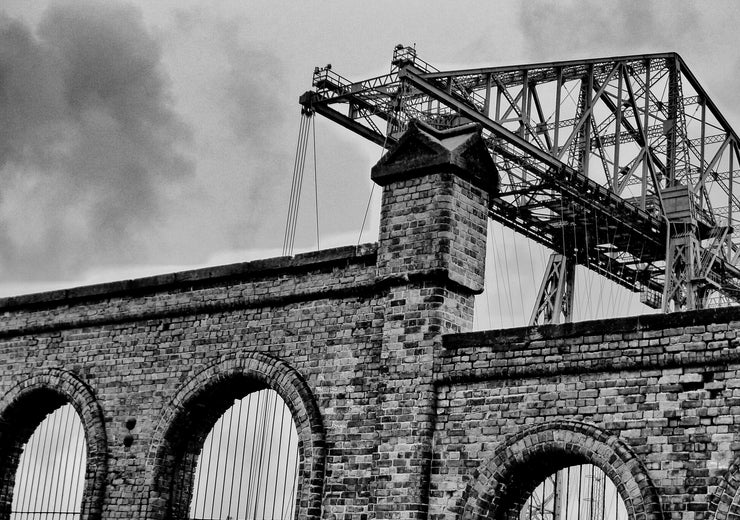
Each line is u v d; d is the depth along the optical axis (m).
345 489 15.45
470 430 14.55
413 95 27.30
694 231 31.97
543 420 14.01
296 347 16.75
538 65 30.31
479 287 15.80
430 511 14.55
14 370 20.25
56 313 19.98
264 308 17.36
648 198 33.12
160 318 18.58
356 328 16.17
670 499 12.77
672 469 12.85
